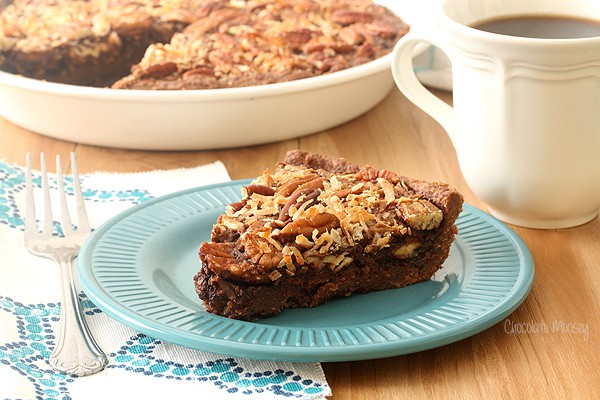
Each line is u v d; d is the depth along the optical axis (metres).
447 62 0.78
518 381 0.52
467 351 0.54
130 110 0.70
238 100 0.70
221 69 0.78
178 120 0.70
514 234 0.60
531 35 0.63
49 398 0.51
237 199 0.63
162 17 0.87
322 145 0.73
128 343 0.54
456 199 0.57
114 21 0.87
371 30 0.83
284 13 0.86
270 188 0.59
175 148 0.72
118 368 0.52
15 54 0.85
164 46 0.81
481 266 0.58
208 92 0.69
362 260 0.56
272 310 0.55
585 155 0.60
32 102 0.72
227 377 0.52
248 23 0.85
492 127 0.61
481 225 0.61
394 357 0.53
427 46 0.76
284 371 0.52
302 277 0.55
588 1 0.64
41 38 0.86
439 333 0.52
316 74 0.78
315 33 0.83
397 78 0.65
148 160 0.72
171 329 0.52
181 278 0.57
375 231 0.56
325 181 0.60
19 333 0.55
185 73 0.78
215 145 0.72
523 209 0.63
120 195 0.67
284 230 0.55
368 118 0.77
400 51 0.65
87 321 0.56
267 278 0.54
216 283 0.54
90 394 0.51
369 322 0.54
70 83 0.87
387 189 0.59
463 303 0.55
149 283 0.56
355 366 0.53
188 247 0.60
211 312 0.54
